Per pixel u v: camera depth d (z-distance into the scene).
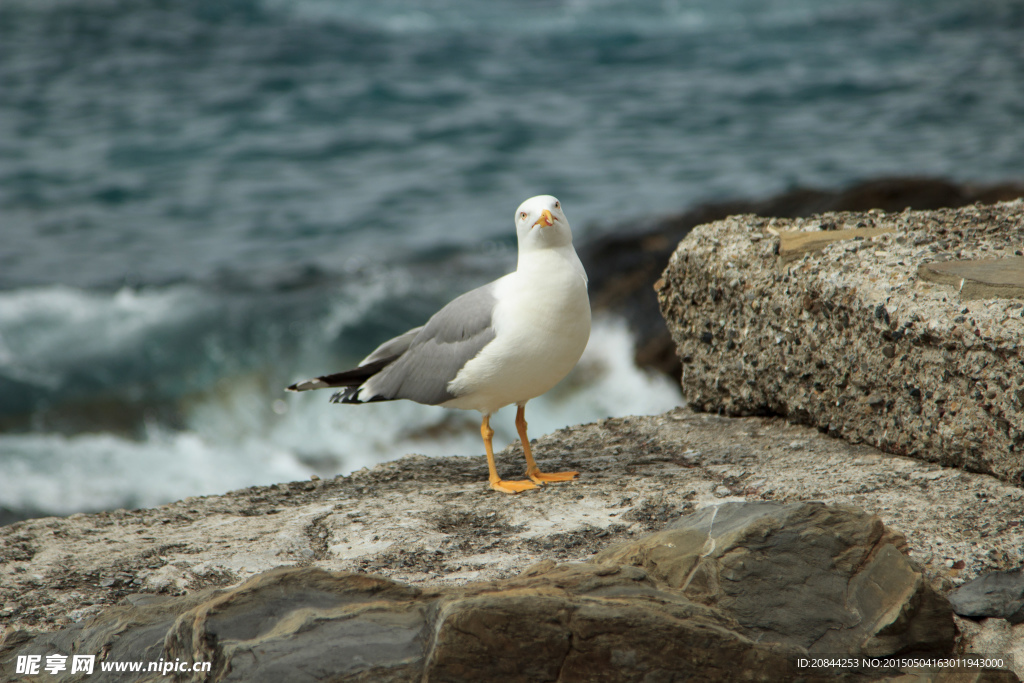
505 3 58.84
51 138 31.56
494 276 22.30
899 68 39.62
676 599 4.87
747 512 5.38
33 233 24.41
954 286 6.41
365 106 35.72
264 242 24.38
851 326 6.98
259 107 35.25
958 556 5.46
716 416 8.39
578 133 32.81
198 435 16.09
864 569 5.05
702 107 35.47
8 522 12.96
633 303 18.28
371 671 4.57
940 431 6.40
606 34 50.22
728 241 8.16
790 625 4.89
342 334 19.64
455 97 37.28
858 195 19.12
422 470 8.01
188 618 4.94
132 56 40.94
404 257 23.36
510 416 16.41
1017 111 31.97
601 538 6.03
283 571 5.06
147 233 24.81
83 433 15.95
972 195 18.88
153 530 6.73
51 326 19.19
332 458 15.37
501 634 4.59
